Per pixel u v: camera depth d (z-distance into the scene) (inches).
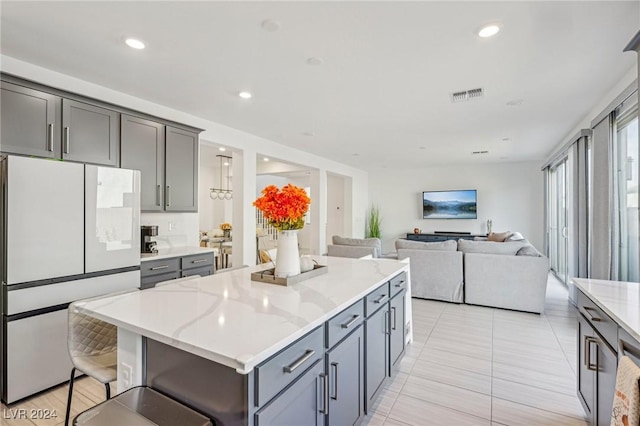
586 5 74.0
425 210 337.4
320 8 74.9
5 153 91.0
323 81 117.0
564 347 119.3
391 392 90.0
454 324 143.9
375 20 79.7
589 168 156.0
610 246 122.5
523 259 160.6
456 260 175.2
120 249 105.1
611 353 57.6
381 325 82.3
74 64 102.6
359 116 159.0
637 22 80.8
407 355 113.0
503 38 88.4
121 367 53.4
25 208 84.4
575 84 120.0
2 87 90.6
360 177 352.5
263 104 141.0
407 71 108.8
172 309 56.2
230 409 40.8
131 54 96.7
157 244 144.8
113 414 43.5
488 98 134.8
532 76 113.1
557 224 241.4
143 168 128.6
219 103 139.6
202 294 66.3
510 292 163.0
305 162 252.1
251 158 194.2
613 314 55.1
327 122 169.2
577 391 83.1
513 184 306.0
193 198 150.6
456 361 108.4
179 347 42.8
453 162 304.5
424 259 182.2
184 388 45.9
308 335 50.5
